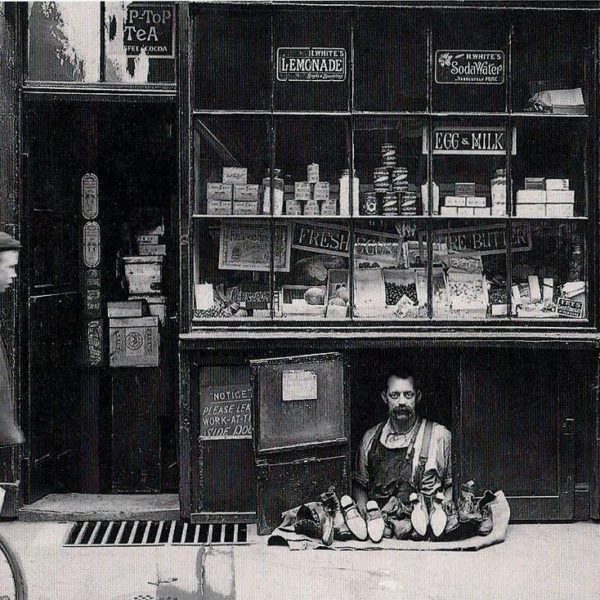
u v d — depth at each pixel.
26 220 6.02
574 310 6.07
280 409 5.88
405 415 6.00
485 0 5.93
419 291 6.08
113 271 6.80
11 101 5.93
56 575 5.16
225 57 6.04
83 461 6.83
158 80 6.05
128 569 5.26
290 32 6.04
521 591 4.93
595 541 5.71
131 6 6.04
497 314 6.07
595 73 5.98
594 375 5.98
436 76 6.07
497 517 5.79
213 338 5.91
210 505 6.04
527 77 6.09
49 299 6.35
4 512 6.09
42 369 6.29
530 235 6.11
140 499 6.43
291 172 6.09
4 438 3.90
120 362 6.75
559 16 5.97
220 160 6.06
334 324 6.01
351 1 5.94
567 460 6.00
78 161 6.73
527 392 5.98
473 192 6.11
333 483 5.93
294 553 5.54
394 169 6.10
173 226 6.73
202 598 4.29
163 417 6.79
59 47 6.01
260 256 6.09
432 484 6.00
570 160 6.11
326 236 6.10
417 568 5.27
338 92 6.06
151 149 6.75
